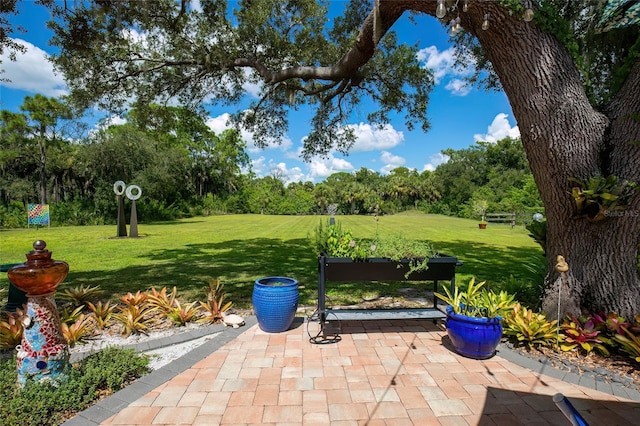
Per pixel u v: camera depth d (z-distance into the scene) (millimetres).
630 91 3238
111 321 4113
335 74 5535
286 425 2170
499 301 3648
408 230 17984
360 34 4582
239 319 3938
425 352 3289
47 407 2191
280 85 7957
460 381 2736
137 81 6867
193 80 7109
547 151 3328
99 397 2465
